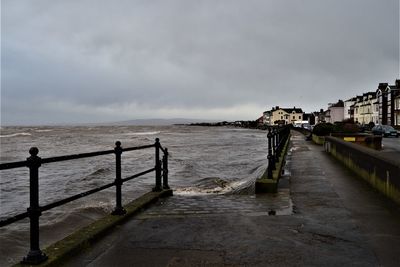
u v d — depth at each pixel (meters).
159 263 4.47
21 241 9.11
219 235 5.56
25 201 15.52
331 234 5.52
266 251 4.82
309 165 14.58
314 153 20.55
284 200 8.10
